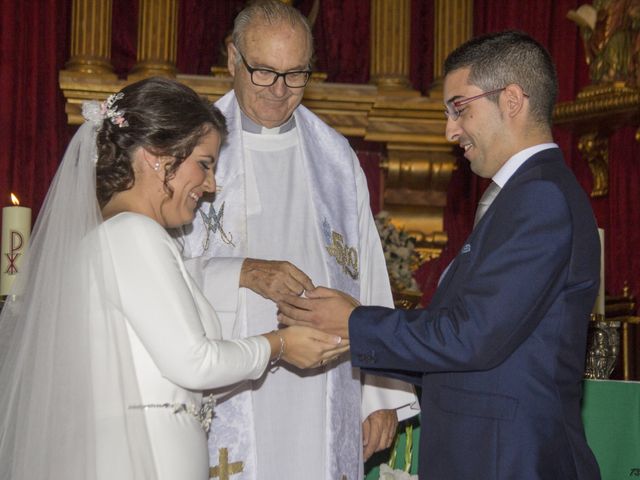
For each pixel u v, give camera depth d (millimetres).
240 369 2967
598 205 6723
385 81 6676
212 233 3662
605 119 6352
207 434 3451
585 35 6473
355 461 3666
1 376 2977
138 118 2975
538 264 2869
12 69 6391
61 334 2830
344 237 3803
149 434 2857
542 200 2904
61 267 2883
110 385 2811
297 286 3375
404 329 3004
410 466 4027
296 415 3566
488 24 7078
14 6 6430
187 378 2842
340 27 7074
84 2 6387
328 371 3607
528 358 2926
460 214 6848
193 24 6879
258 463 3508
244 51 3590
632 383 3957
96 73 6289
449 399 3006
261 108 3648
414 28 7145
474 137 3094
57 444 2789
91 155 2969
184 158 3018
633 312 5746
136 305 2848
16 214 3875
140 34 6535
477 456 2916
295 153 3848
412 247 5691
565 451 2895
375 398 3779
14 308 3021
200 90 6203
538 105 3061
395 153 6391
